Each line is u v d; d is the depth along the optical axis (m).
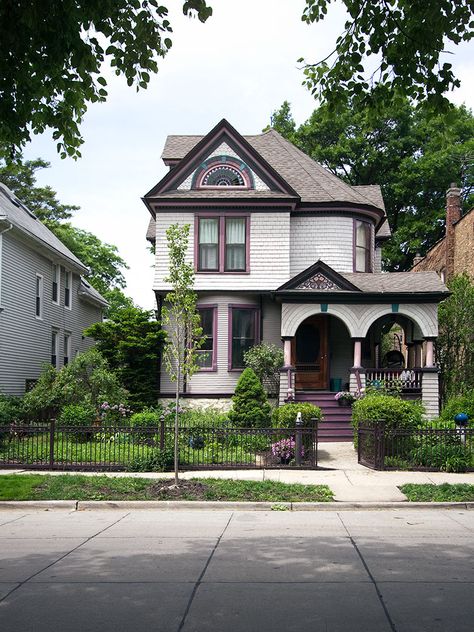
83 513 11.10
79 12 6.50
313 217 25.12
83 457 15.88
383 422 15.05
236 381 23.86
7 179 45.88
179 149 27.59
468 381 23.42
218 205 23.92
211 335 24.02
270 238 23.98
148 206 24.45
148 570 7.11
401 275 24.14
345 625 5.32
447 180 40.47
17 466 15.04
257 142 29.03
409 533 9.12
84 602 6.00
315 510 11.36
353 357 23.55
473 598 6.02
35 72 7.11
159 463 14.81
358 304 22.72
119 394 21.50
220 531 9.35
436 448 14.96
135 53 7.09
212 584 6.54
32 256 26.89
